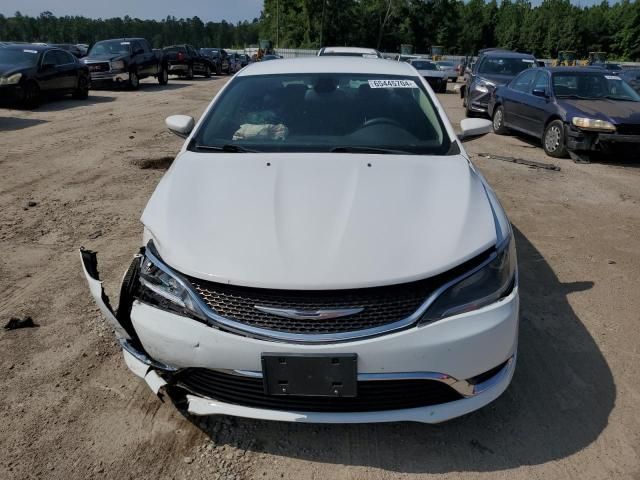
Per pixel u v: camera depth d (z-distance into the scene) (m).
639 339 3.28
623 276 4.18
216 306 2.16
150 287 2.29
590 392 2.77
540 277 4.13
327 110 3.46
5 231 4.84
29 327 3.26
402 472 2.26
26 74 12.66
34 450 2.33
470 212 2.48
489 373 2.29
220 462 2.29
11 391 2.69
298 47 74.56
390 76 3.80
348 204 2.49
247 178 2.74
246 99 3.59
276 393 2.12
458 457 2.34
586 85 9.38
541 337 3.27
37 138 9.16
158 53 21.55
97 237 4.74
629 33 89.56
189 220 2.43
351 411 2.18
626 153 8.30
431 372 2.13
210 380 2.24
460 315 2.16
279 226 2.34
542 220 5.58
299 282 2.09
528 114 9.88
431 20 79.50
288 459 2.32
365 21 77.62
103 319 3.37
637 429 2.51
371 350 2.07
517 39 94.94
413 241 2.27
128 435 2.43
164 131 10.09
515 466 2.29
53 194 6.02
